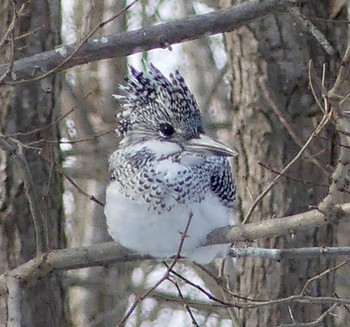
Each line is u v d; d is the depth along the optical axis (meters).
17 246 11.73
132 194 8.46
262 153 11.52
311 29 8.96
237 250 8.78
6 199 11.70
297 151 11.45
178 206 8.38
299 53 11.41
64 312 12.50
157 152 8.57
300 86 11.40
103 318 17.53
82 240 17.72
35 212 8.85
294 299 8.80
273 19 11.41
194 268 15.02
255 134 11.57
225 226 8.51
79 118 17.41
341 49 11.43
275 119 11.45
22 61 9.29
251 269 11.64
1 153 11.72
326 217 7.41
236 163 11.79
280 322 11.52
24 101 11.74
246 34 11.52
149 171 8.44
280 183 11.40
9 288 8.88
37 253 8.98
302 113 11.42
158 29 9.33
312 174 11.41
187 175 8.39
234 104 11.79
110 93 17.64
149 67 8.95
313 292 11.62
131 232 8.59
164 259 8.94
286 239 11.47
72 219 18.16
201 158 8.54
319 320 9.45
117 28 17.09
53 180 12.06
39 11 11.85
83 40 8.84
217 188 8.57
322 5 11.30
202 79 18.16
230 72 11.85
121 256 8.89
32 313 11.84
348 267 16.14
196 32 9.33
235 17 9.31
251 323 11.57
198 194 8.40
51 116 11.99
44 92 11.63
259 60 11.48
